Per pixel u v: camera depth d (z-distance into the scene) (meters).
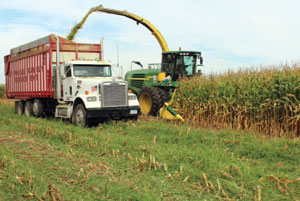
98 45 13.59
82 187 4.95
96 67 12.02
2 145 7.92
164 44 17.73
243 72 10.62
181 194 4.74
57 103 13.05
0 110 18.06
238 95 10.09
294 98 8.73
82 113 10.76
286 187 4.84
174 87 13.19
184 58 13.52
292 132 8.72
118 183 5.13
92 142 7.68
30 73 14.70
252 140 7.75
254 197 4.48
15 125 11.04
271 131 9.20
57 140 8.44
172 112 11.65
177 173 5.45
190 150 6.82
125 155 6.70
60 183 5.14
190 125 11.19
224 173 5.27
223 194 4.66
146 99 13.98
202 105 11.29
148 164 5.98
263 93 9.41
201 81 11.52
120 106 10.96
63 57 12.80
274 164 6.17
